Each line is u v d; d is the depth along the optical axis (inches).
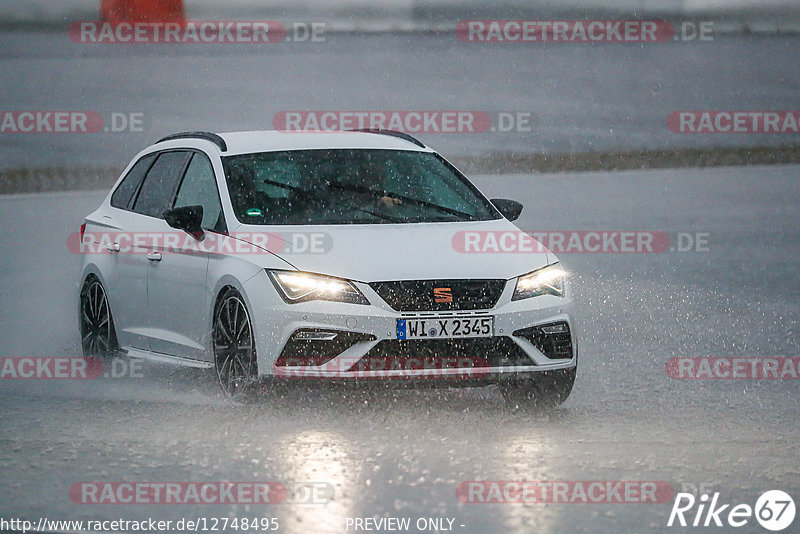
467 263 1064.2
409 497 788.0
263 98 5442.9
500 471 853.2
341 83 5920.3
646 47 7357.3
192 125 4722.0
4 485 833.5
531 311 1055.6
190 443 944.3
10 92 5664.4
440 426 996.6
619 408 1072.8
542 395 1071.6
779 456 898.7
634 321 1523.1
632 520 740.0
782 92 5831.7
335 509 763.4
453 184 1237.7
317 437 955.3
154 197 1280.8
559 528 724.7
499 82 6063.0
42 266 2062.0
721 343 1380.4
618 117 5059.1
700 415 1042.7
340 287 1031.6
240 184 1168.8
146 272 1224.2
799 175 3582.7
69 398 1137.4
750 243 2268.7
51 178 3558.1
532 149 4215.1
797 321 1510.8
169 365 1312.7
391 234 1107.3
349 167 1214.9
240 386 1081.4
